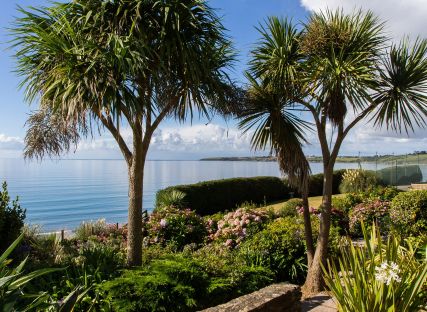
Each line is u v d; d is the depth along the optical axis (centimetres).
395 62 561
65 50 445
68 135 609
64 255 607
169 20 481
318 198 1798
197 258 563
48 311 228
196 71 492
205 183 1525
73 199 2714
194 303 412
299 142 643
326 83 525
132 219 538
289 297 381
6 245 562
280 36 596
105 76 435
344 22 557
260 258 656
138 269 464
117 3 474
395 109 563
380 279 268
